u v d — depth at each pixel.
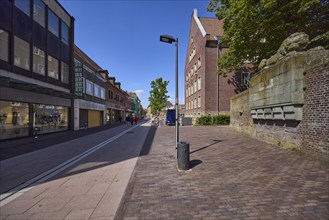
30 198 3.74
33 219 2.96
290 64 6.27
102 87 28.12
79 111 20.28
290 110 6.36
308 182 3.84
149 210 3.01
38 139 11.84
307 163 5.06
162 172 4.95
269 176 4.27
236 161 5.59
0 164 6.36
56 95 14.30
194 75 27.98
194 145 8.41
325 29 10.41
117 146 9.57
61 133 15.30
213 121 20.94
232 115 14.16
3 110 10.17
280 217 2.68
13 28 10.61
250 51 13.09
